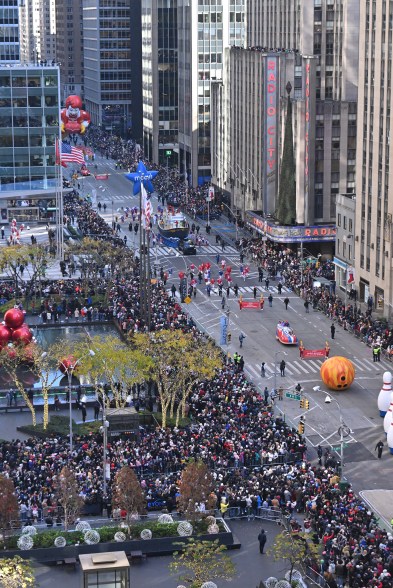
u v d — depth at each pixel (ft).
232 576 349.00
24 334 518.37
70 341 606.14
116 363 491.72
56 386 546.26
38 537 373.20
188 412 497.05
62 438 470.39
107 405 489.67
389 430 465.88
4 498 368.89
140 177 622.13
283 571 365.40
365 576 338.54
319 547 358.84
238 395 499.92
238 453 431.84
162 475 417.08
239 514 400.67
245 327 654.12
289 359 593.83
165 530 381.81
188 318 655.76
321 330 647.97
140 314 639.35
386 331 627.46
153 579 361.92
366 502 417.49
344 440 480.64
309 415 510.99
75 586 354.95
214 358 506.89
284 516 391.24
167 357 499.92
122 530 380.37
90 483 408.26
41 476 408.67
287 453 435.94
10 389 537.65
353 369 543.80
